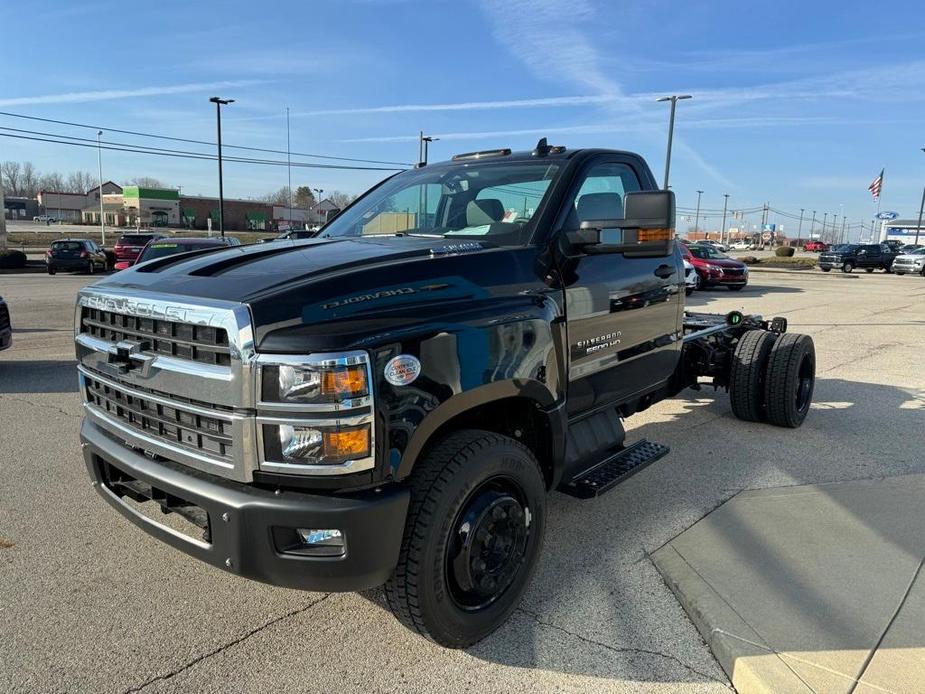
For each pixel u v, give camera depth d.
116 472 3.14
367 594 3.32
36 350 10.12
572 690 2.64
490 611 2.89
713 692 2.64
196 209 92.88
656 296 4.30
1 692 2.57
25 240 57.66
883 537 3.77
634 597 3.29
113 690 2.60
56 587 3.34
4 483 4.63
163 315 2.58
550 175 3.66
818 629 2.89
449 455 2.68
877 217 79.19
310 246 3.31
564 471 3.47
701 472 4.93
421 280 2.80
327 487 2.39
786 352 5.82
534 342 3.04
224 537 2.48
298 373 2.32
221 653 2.84
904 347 10.59
